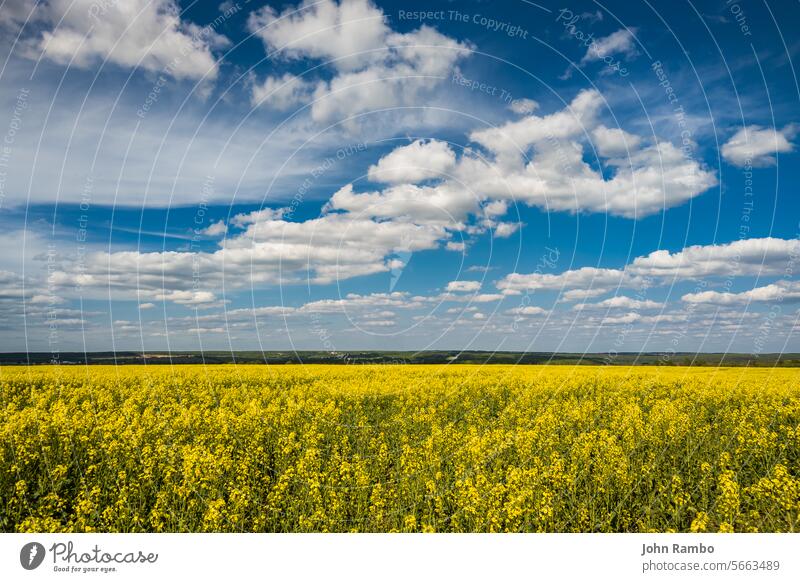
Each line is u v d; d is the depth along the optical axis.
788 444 9.38
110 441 9.02
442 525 6.84
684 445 9.48
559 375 20.00
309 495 7.20
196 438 9.60
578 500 7.15
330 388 16.12
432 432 10.16
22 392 15.20
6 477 7.47
